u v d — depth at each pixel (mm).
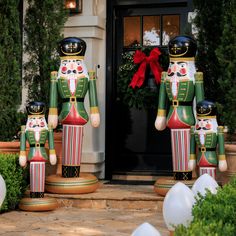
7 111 6609
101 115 7875
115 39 7949
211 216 3000
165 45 7820
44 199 5879
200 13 6727
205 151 5801
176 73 6035
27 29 7121
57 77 6348
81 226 5145
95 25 7648
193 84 6020
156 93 7594
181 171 6070
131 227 5098
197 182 3898
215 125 5770
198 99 5980
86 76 6332
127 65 7672
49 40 7043
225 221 2945
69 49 6293
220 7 6617
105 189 6754
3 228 5043
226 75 6109
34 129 5844
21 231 4914
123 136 7949
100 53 7914
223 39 6152
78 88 6277
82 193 6266
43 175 5914
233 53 6082
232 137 6320
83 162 7664
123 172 7891
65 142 6324
